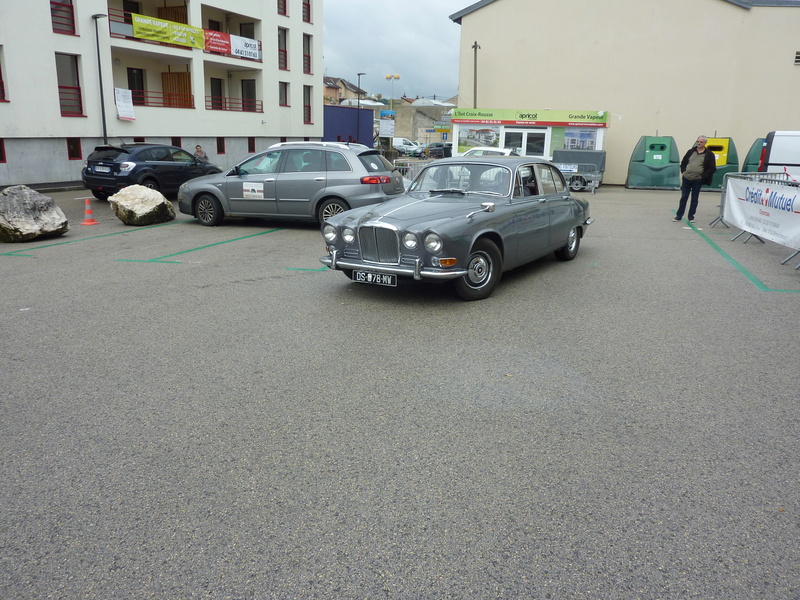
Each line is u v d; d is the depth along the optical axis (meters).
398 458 3.60
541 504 3.15
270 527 2.98
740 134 26.77
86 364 5.11
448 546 2.84
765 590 2.56
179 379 4.78
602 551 2.80
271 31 33.06
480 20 28.70
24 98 21.20
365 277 6.88
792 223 9.12
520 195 7.77
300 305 6.85
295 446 3.74
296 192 11.96
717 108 26.75
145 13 29.00
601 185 27.88
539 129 25.06
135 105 25.41
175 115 27.44
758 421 4.05
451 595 2.54
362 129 44.62
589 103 28.00
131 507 3.15
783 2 25.52
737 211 11.62
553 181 8.64
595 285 7.80
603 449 3.69
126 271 8.64
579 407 4.26
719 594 2.54
